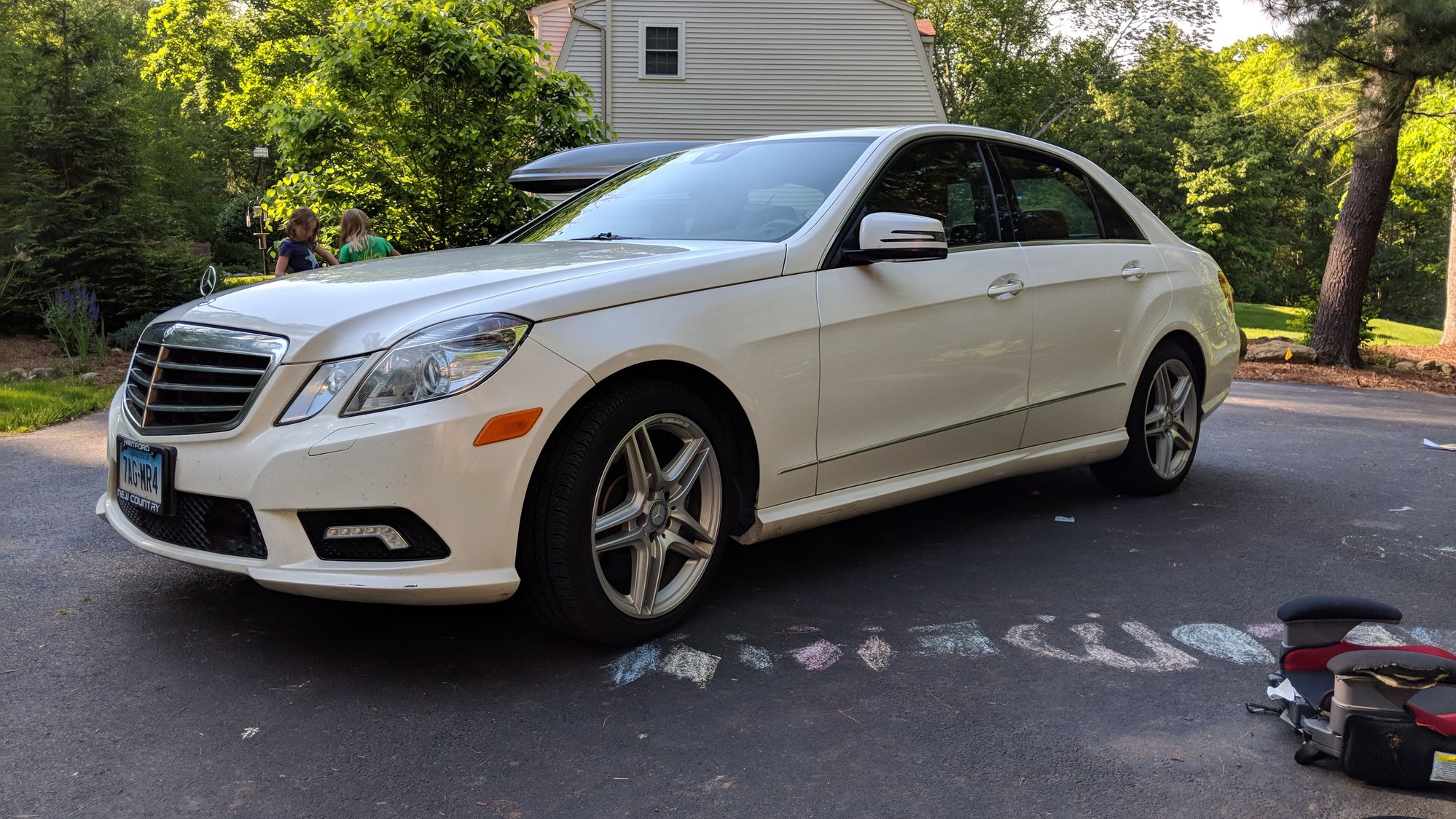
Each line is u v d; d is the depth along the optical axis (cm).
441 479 263
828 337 341
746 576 379
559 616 292
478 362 268
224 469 274
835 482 354
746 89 2212
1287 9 1215
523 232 429
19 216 1141
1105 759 247
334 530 267
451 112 1203
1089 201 470
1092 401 445
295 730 254
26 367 949
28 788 224
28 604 334
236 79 3672
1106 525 459
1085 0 3616
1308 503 514
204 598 344
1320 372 1339
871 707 273
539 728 258
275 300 299
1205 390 514
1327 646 261
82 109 1212
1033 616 343
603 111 2198
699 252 330
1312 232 4838
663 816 219
